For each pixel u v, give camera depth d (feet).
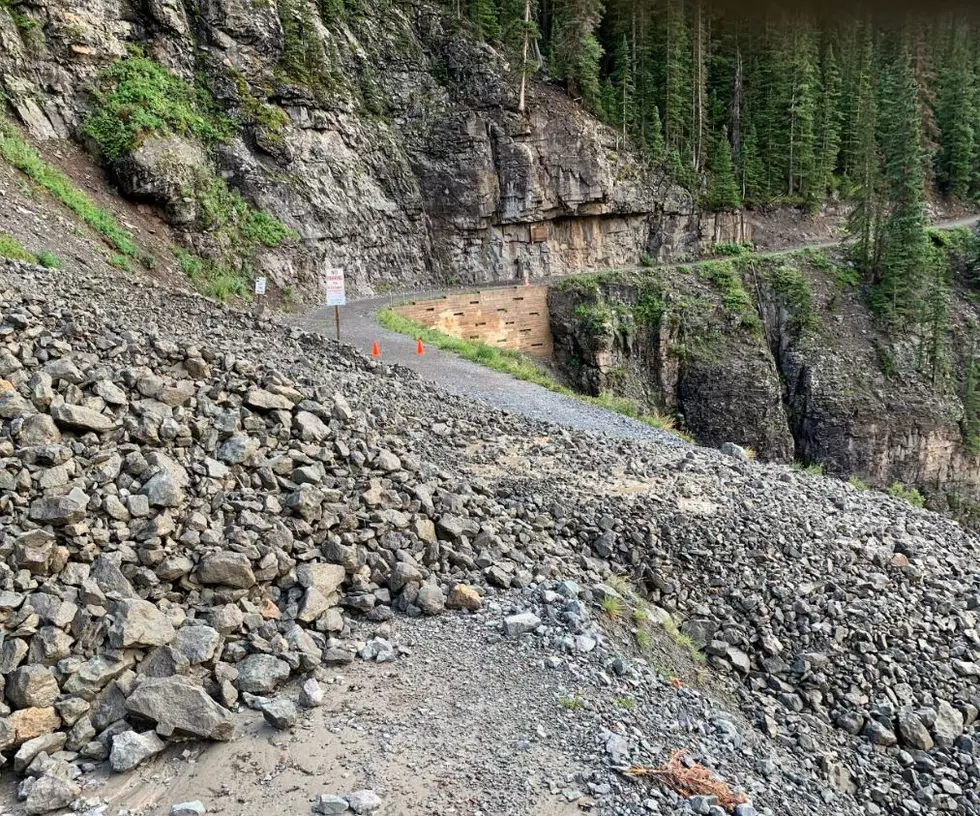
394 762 16.97
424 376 65.72
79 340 30.07
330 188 130.41
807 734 24.91
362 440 30.63
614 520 32.60
